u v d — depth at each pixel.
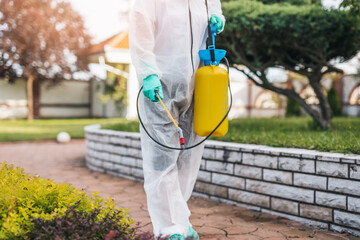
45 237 1.72
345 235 2.65
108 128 6.20
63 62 18.78
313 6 4.70
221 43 5.20
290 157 3.01
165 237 2.18
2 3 16.16
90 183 4.46
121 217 2.00
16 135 9.95
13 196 2.05
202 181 3.75
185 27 2.19
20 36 16.69
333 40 4.83
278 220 3.02
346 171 2.67
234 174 3.45
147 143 2.29
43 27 16.95
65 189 2.23
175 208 2.24
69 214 1.94
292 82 15.02
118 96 16.67
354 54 5.39
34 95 19.81
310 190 2.89
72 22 18.64
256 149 3.25
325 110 5.65
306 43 5.02
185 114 2.34
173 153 2.25
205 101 2.13
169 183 2.23
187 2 2.22
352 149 2.92
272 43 4.99
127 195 3.87
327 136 4.03
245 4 4.80
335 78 13.39
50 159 6.37
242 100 17.62
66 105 20.81
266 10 4.68
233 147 3.44
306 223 2.92
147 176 2.29
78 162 6.09
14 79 18.77
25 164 5.83
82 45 19.12
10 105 19.23
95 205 2.16
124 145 4.79
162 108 2.20
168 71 2.20
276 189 3.12
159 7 2.19
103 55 16.05
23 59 17.02
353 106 14.88
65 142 8.85
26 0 16.61
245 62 5.47
